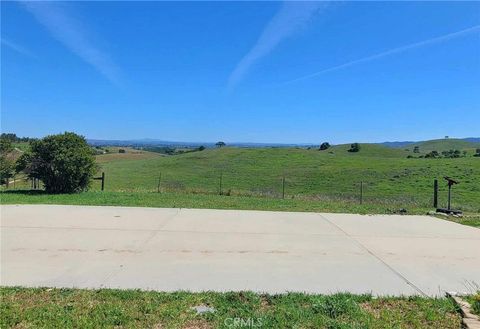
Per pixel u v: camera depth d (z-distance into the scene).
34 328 3.79
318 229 9.27
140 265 6.04
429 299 4.75
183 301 4.54
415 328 3.98
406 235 8.77
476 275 5.84
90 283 5.17
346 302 4.52
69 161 15.89
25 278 5.32
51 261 6.16
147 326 3.89
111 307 4.31
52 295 4.68
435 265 6.36
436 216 11.83
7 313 4.09
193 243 7.57
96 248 7.04
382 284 5.36
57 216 10.23
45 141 16.09
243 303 4.52
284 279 5.50
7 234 8.02
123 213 10.95
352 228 9.50
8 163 20.11
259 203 13.95
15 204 12.38
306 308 4.38
